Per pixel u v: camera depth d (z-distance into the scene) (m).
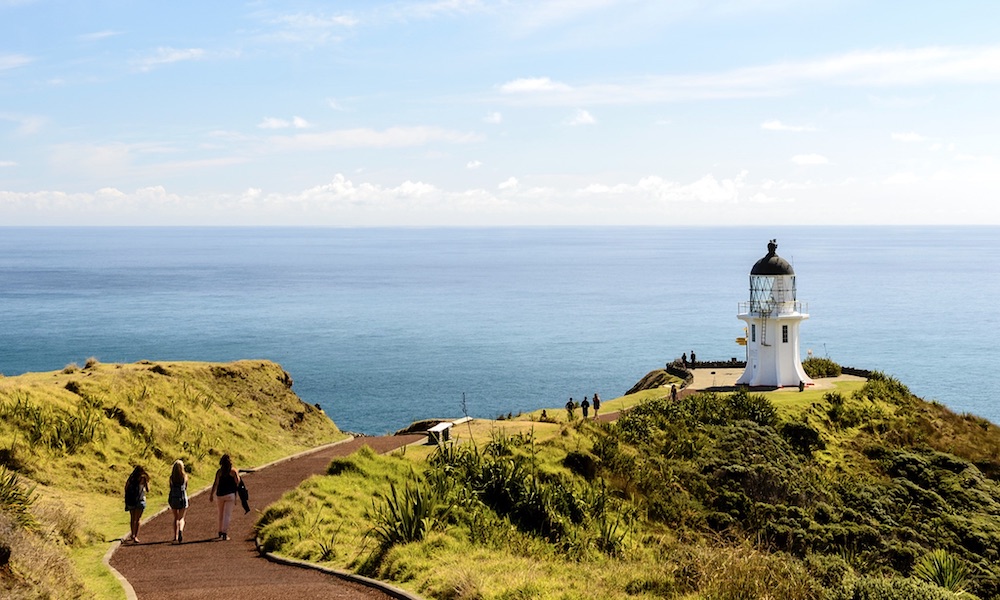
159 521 26.28
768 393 60.31
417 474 29.45
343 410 96.06
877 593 19.97
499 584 17.16
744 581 19.14
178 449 34.56
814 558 26.48
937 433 56.78
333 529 22.61
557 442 35.78
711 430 45.44
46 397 32.34
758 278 65.12
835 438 51.84
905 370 127.00
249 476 34.28
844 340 157.50
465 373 120.50
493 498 27.06
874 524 38.06
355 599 16.77
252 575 19.12
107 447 31.61
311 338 155.25
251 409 43.44
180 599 16.66
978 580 34.34
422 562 18.95
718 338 156.00
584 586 17.84
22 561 15.44
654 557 25.42
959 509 44.25
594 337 158.75
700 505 35.53
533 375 119.62
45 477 27.84
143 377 39.03
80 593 16.42
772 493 38.72
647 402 51.34
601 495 30.22
